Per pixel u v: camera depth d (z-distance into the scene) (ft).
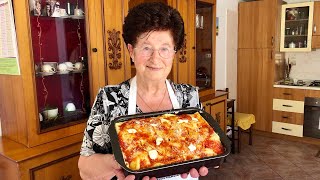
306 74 13.52
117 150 2.35
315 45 12.03
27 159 4.67
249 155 10.80
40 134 5.19
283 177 8.95
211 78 10.02
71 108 6.05
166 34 2.68
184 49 8.41
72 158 5.45
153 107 3.16
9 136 5.55
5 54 5.04
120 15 6.31
